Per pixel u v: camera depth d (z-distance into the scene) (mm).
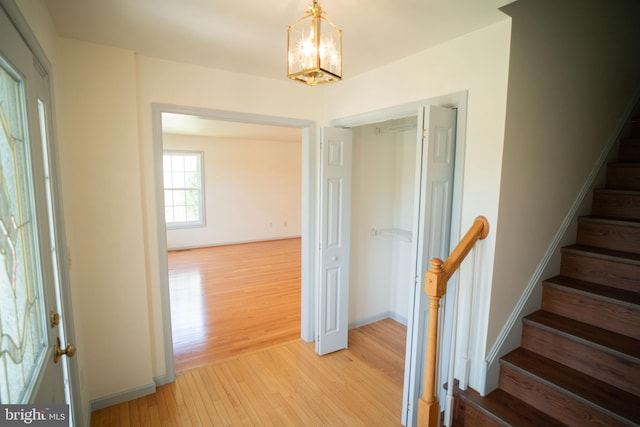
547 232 2244
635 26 2658
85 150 2164
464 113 2025
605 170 2617
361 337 3438
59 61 1995
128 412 2301
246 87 2783
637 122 2742
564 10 2062
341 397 2484
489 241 1947
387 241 3760
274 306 4246
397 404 2414
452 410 2002
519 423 1771
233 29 1941
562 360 1977
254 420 2238
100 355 2309
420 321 2086
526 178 2023
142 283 2424
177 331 3553
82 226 2189
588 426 1673
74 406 1767
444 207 2117
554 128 2145
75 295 2049
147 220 2457
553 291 2205
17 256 1001
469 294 2018
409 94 2377
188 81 2531
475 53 1959
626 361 1713
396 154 3664
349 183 3037
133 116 2301
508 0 1604
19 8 1118
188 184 7426
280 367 2881
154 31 1971
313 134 3160
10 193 962
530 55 1900
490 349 2014
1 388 812
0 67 899
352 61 2475
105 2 1630
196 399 2447
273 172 8336
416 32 1973
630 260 2023
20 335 994
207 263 6262
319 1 1601
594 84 2391
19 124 1089
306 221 3242
